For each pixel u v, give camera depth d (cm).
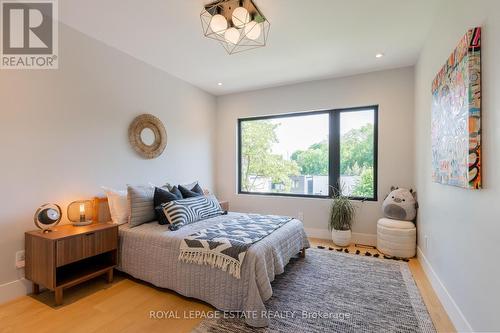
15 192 216
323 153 417
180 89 396
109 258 254
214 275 200
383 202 352
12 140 214
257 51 305
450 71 185
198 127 438
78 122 262
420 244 297
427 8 223
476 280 151
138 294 224
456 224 183
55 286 203
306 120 430
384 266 286
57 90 244
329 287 237
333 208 369
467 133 153
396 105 358
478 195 150
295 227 283
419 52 307
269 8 221
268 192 458
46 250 203
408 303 210
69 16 236
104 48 285
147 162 341
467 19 167
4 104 210
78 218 243
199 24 248
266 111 443
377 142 373
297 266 286
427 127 270
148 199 280
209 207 308
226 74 379
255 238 219
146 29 257
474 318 153
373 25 250
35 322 184
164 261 225
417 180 322
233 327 180
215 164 483
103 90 285
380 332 174
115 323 184
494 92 134
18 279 217
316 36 270
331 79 396
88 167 271
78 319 188
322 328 179
